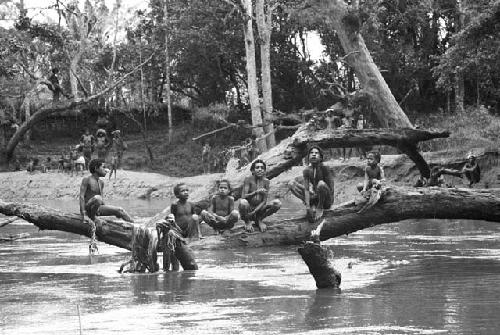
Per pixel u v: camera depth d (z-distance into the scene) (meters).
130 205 33.50
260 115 41.03
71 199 43.31
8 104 56.28
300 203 30.47
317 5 24.64
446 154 30.58
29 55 48.56
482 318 7.14
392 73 49.38
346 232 13.77
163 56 57.22
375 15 25.61
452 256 12.53
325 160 36.69
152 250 11.28
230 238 14.03
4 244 16.50
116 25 47.38
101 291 9.36
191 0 52.84
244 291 9.16
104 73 58.62
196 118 58.47
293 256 12.84
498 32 32.78
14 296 9.05
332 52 50.44
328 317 7.35
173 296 8.84
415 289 9.09
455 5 43.06
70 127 61.38
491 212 13.55
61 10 45.66
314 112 22.84
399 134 17.19
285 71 55.41
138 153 57.12
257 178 14.12
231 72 57.88
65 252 14.58
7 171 50.88
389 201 13.49
